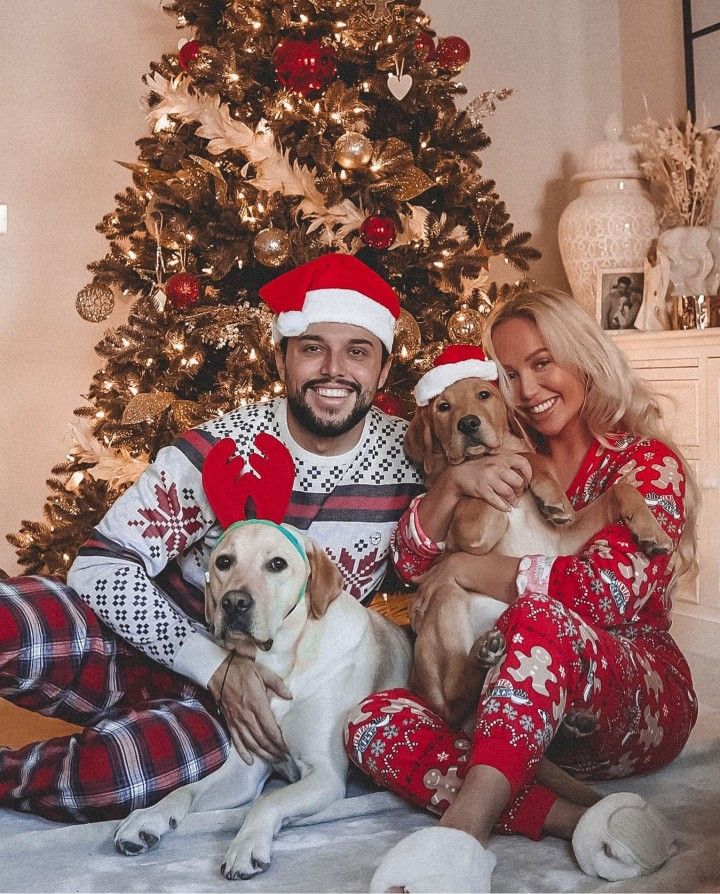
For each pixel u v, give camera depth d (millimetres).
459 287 3312
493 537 2105
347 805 1981
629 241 4289
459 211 3512
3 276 4516
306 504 2246
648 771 2107
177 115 3305
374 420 2365
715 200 4238
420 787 1870
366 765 1946
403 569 2246
